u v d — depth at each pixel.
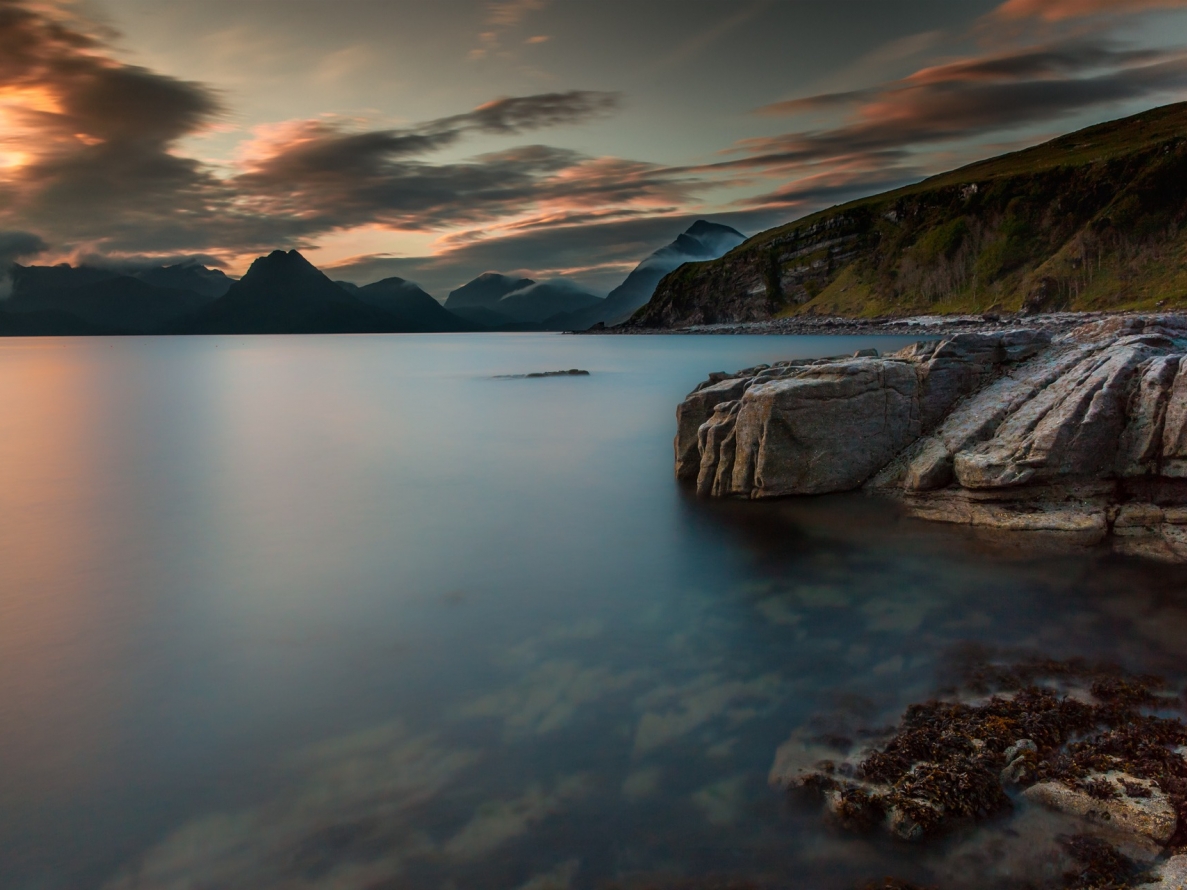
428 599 23.66
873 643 19.00
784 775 13.60
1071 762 13.14
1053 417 27.03
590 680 17.81
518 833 12.55
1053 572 22.81
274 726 16.20
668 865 11.70
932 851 11.59
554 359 159.38
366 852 12.27
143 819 13.27
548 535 30.33
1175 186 197.38
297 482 41.25
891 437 32.03
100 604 23.53
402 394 89.19
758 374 38.06
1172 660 17.20
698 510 32.53
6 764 14.99
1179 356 26.02
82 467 46.12
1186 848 11.00
